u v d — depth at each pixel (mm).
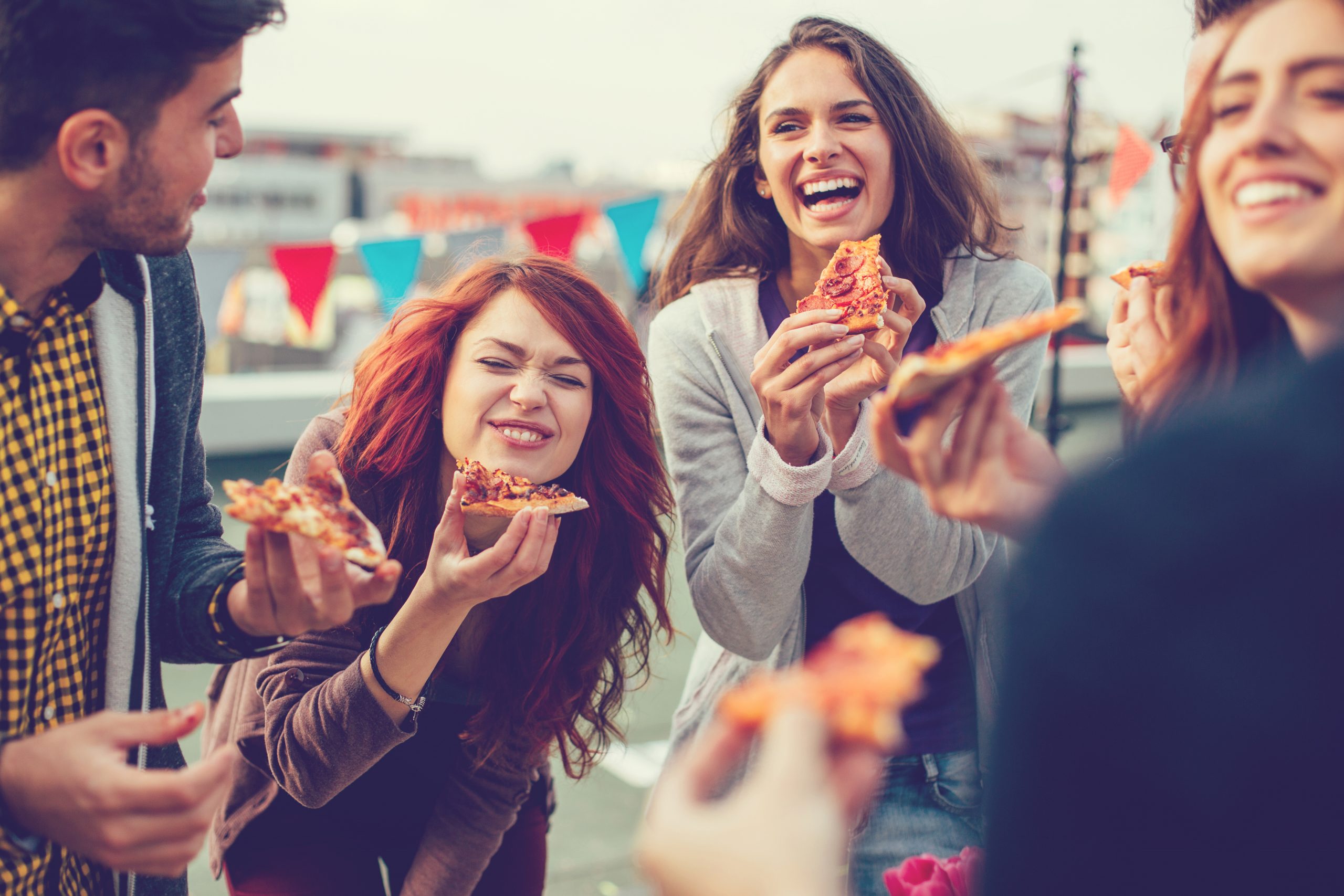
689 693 2252
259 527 1326
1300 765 672
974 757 2080
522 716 1884
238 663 1984
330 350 10211
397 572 1376
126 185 1237
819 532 2145
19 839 1165
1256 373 766
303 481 1905
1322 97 914
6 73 1166
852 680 797
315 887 1887
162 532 1602
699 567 2084
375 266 5289
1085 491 762
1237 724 682
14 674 1296
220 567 1585
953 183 2221
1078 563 741
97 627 1453
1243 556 684
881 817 2037
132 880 1509
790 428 1881
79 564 1386
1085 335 6574
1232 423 719
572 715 1955
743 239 2340
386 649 1650
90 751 1131
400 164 37188
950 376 1080
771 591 1961
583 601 1908
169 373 1587
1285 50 920
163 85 1208
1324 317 949
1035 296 2254
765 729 816
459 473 1652
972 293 2246
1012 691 782
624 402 1873
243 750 1857
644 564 1963
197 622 1518
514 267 1840
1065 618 736
